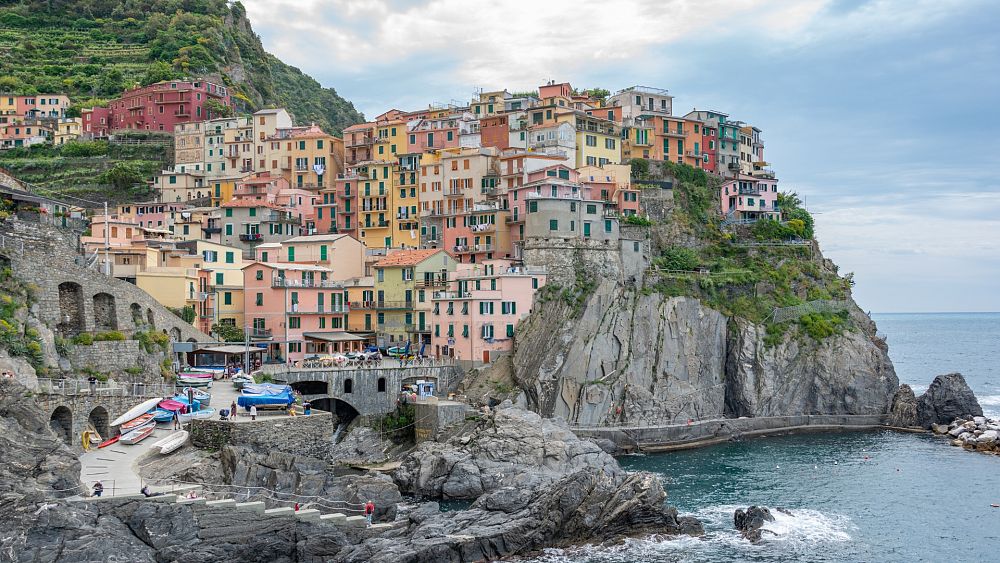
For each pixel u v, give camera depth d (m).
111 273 133.00
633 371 140.88
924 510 101.75
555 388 135.62
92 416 87.69
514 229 162.50
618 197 168.88
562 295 145.75
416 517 84.06
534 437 109.94
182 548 68.00
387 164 184.62
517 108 198.88
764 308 158.12
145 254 137.62
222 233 177.50
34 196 116.00
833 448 135.00
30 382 82.88
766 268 168.12
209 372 117.19
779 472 119.12
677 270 161.38
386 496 89.88
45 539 62.91
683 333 147.25
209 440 87.12
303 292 150.12
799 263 173.38
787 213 193.75
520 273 146.00
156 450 83.12
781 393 150.62
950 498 106.56
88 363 97.50
